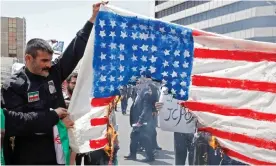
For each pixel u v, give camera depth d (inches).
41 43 93.0
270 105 112.5
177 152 126.6
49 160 96.7
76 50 105.3
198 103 116.4
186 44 114.2
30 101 93.2
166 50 113.8
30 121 89.1
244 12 1146.7
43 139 96.7
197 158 124.0
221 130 117.3
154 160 124.3
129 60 112.0
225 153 118.7
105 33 108.6
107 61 109.5
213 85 115.1
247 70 113.7
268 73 112.5
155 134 124.0
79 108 108.9
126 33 110.8
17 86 92.2
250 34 1087.0
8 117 87.8
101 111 111.6
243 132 114.8
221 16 1327.5
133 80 113.2
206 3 1425.9
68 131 106.7
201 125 119.6
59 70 102.9
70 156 113.7
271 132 112.4
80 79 108.5
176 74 114.7
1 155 92.6
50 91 97.0
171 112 121.5
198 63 114.6
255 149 114.3
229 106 115.1
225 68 114.3
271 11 1025.5
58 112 93.9
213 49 114.1
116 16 109.7
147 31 112.6
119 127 120.0
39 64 93.0
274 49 111.0
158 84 119.0
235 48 113.3
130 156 122.0
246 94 113.9
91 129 110.7
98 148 112.0
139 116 119.9
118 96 112.5
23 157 94.6
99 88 109.7
